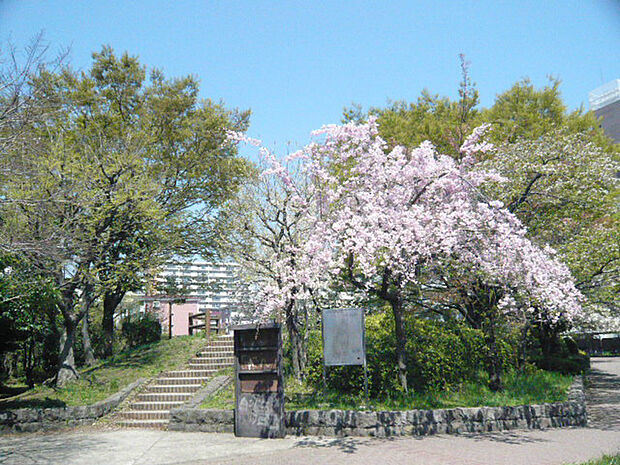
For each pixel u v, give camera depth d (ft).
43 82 33.96
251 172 50.39
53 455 28.73
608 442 28.63
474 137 42.09
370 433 32.07
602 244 49.75
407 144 72.13
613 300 53.31
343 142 39.32
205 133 63.41
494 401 36.52
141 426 37.58
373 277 37.81
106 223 47.55
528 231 49.52
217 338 54.85
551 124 73.72
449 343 41.63
